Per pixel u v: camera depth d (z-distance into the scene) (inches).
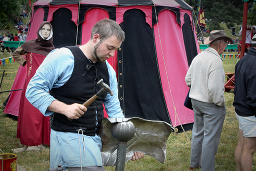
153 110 193.3
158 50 195.8
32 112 148.3
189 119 204.4
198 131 131.1
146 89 193.3
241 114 105.7
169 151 161.9
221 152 159.0
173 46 201.2
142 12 192.1
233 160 147.8
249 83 101.6
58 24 189.3
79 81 66.2
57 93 67.0
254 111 101.9
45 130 154.3
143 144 74.7
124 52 192.5
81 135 66.7
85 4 187.0
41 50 149.1
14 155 105.3
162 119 193.8
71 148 65.2
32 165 138.8
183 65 205.0
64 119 66.8
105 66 72.4
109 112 77.0
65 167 66.5
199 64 118.3
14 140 178.4
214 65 112.3
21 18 1835.6
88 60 67.4
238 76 107.8
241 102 105.7
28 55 148.9
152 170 136.9
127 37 192.1
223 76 113.4
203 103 117.1
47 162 143.9
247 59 104.7
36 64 148.2
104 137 70.6
